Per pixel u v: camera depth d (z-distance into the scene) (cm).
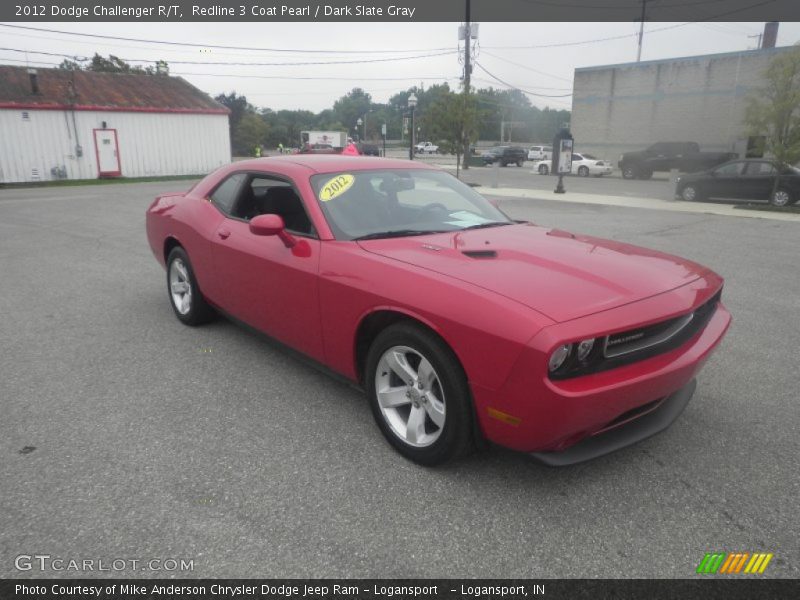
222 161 3086
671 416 290
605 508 262
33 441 317
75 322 525
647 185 2484
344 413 351
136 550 234
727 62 3094
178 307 516
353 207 361
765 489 277
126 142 2700
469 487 277
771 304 593
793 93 1489
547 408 234
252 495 270
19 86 2508
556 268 287
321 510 259
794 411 357
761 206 1559
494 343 242
